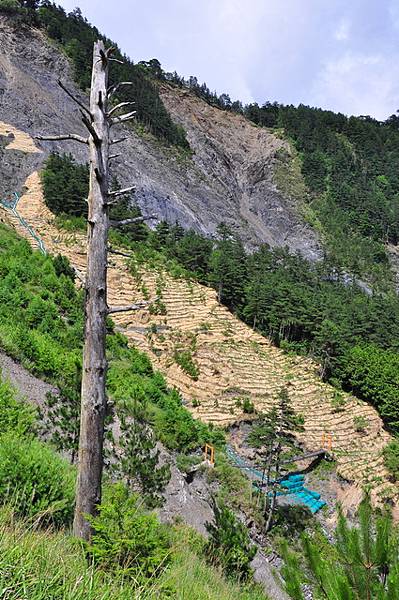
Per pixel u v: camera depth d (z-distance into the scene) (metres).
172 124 136.12
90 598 4.72
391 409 49.16
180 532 15.14
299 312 62.72
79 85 115.00
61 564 5.01
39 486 9.12
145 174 104.69
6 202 70.12
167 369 43.88
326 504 33.31
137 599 5.41
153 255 68.75
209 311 58.75
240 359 49.81
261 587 14.91
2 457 9.45
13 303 30.48
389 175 169.75
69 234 63.19
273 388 46.41
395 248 139.88
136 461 15.98
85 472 8.61
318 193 149.12
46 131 93.38
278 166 155.12
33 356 23.30
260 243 113.81
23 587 4.15
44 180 74.50
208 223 107.44
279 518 28.22
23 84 101.25
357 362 54.72
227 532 14.77
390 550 6.05
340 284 101.19
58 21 130.38
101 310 8.87
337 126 189.75
